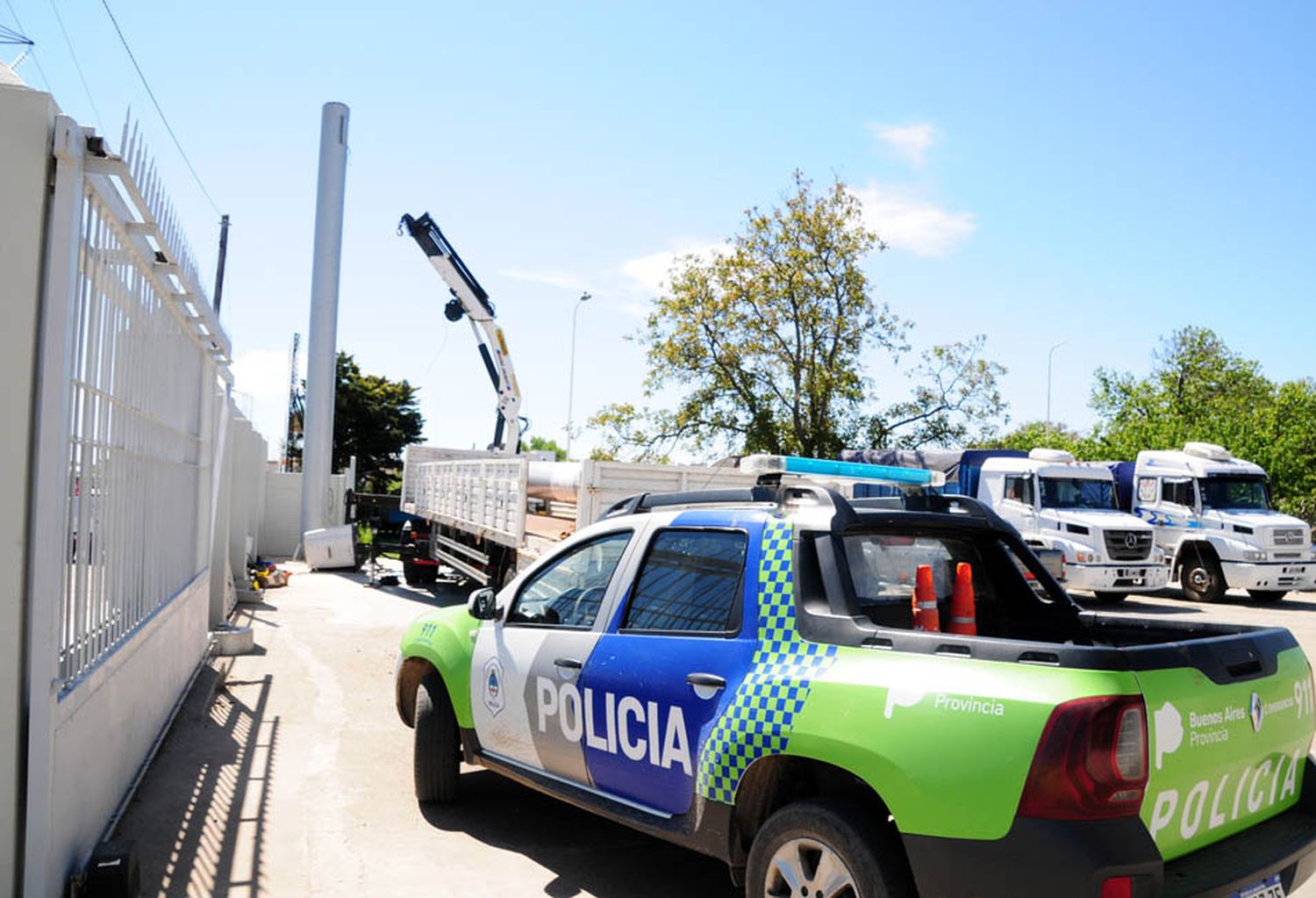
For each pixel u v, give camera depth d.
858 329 30.78
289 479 25.70
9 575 3.83
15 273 3.87
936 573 4.64
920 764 3.17
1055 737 2.98
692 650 4.07
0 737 3.80
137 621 5.79
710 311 30.70
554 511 13.05
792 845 3.48
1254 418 32.94
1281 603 20.53
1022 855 2.98
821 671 3.58
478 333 19.73
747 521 4.18
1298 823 3.69
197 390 8.37
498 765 5.17
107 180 4.45
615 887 4.72
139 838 5.14
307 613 13.84
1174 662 3.25
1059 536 19.06
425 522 18.09
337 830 5.38
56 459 3.88
